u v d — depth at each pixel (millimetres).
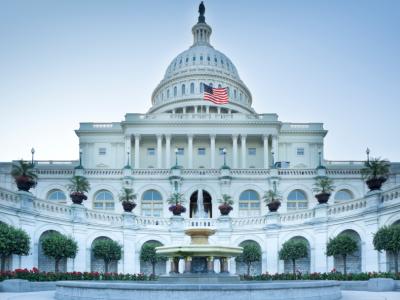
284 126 73750
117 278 27438
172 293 13469
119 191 47500
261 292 13664
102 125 73375
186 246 19828
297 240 32281
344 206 30406
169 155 68375
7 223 26109
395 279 22266
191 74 92688
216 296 13414
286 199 47344
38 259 28453
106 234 32844
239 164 70188
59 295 15867
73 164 60188
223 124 69312
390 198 26938
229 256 20656
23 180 28297
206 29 109000
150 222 35281
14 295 17641
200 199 40406
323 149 73375
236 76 99938
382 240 24375
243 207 47438
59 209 30359
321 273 28344
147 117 70250
